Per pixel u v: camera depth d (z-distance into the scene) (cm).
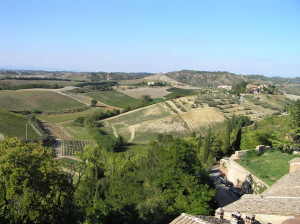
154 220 3131
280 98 15975
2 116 10731
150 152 5922
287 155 4819
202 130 11875
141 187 4325
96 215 3148
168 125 12531
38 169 2603
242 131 8519
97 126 13500
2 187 2486
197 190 3488
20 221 2692
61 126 13325
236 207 2033
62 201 3136
